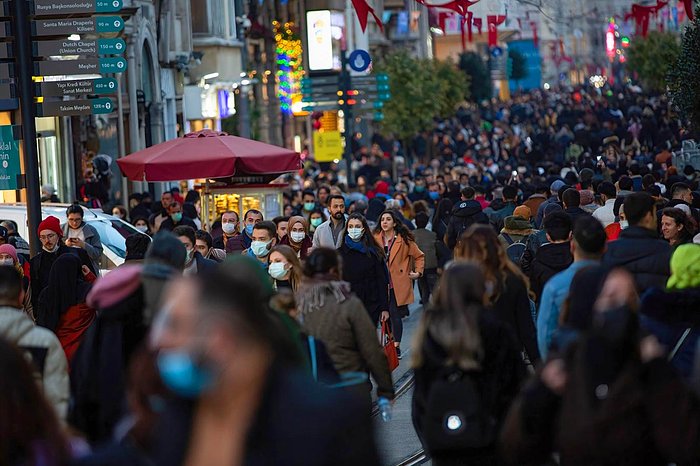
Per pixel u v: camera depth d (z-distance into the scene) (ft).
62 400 62.69
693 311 60.39
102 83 124.98
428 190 264.11
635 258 73.77
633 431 45.27
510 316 69.72
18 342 61.41
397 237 136.77
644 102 563.89
